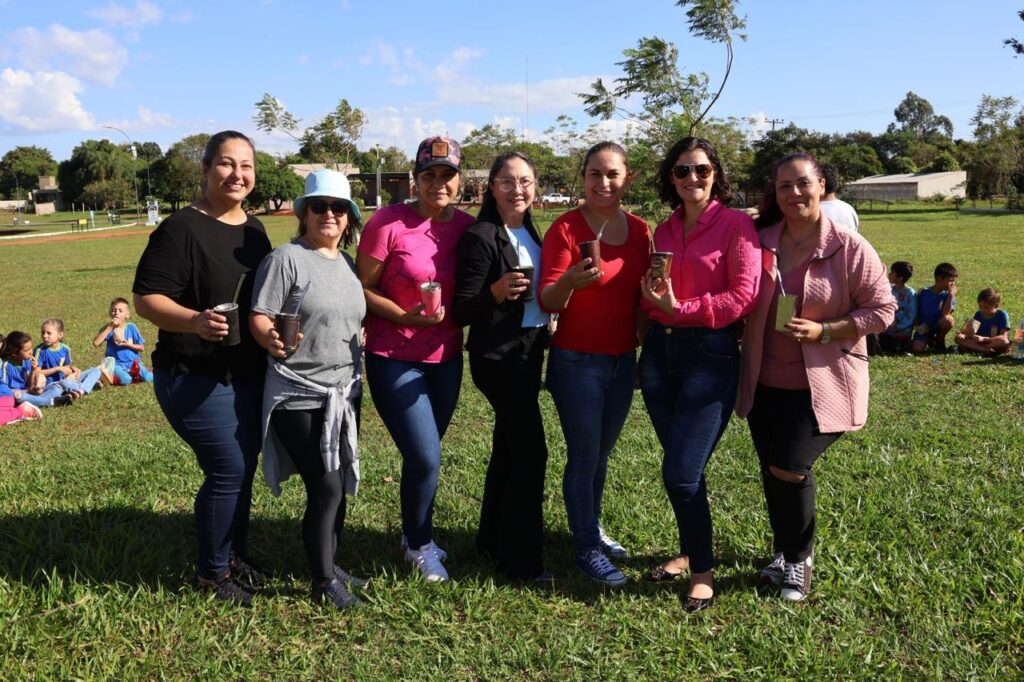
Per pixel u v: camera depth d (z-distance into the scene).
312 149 26.73
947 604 3.33
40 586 3.54
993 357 8.70
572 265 3.52
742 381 3.53
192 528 4.30
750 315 3.47
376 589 3.57
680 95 15.28
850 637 3.15
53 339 8.24
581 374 3.55
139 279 3.20
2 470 5.44
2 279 21.84
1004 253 20.70
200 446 3.33
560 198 43.72
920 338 9.01
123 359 8.77
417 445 3.58
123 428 6.96
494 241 3.52
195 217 3.31
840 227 3.41
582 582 3.70
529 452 3.59
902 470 4.91
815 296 3.38
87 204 103.25
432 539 4.09
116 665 3.01
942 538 3.98
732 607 3.43
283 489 4.93
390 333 3.59
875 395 7.06
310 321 3.28
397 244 3.55
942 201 67.94
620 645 3.14
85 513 4.37
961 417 6.24
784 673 2.96
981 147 61.03
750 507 4.51
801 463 3.36
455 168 3.50
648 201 16.14
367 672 2.98
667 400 3.54
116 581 3.56
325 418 3.30
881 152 104.12
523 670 3.01
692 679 2.93
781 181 3.36
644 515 4.41
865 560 3.79
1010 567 3.55
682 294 3.46
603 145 3.50
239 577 3.67
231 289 3.32
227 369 3.30
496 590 3.60
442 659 3.07
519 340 3.53
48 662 2.97
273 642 3.20
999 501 4.39
